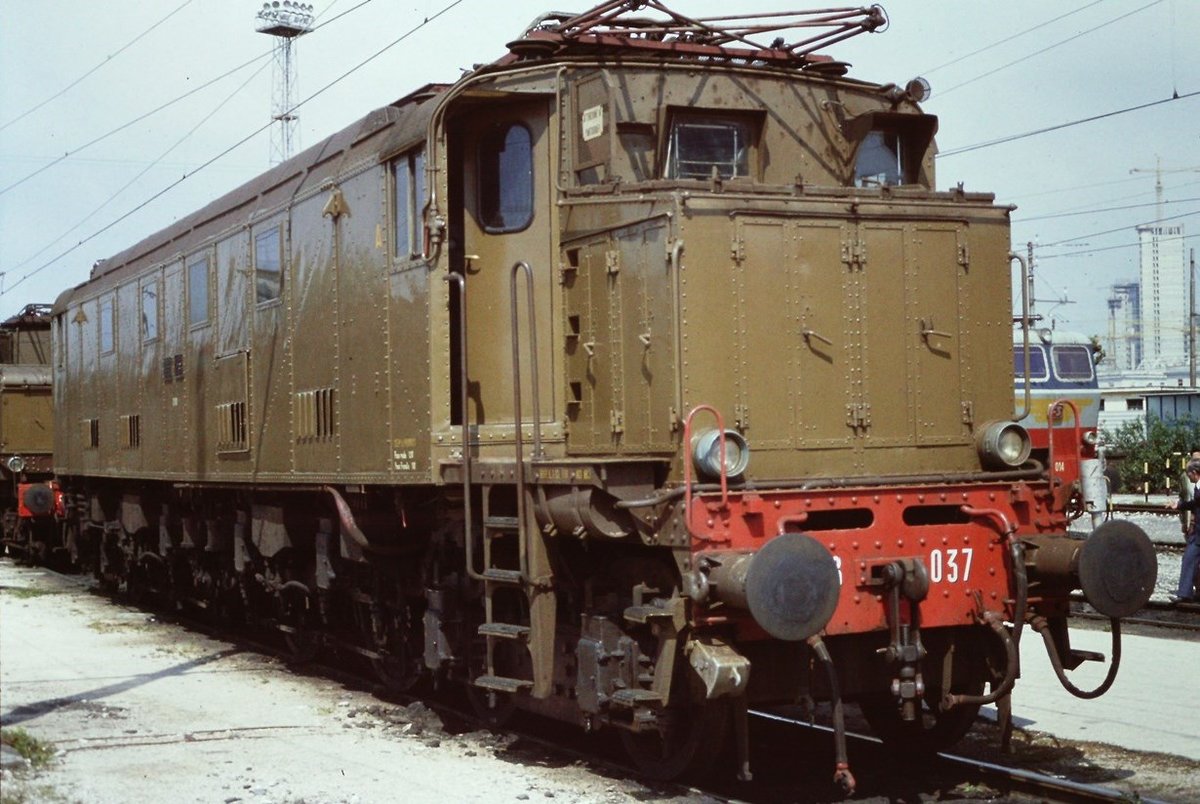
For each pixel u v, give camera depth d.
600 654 8.48
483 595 9.88
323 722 10.61
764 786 8.62
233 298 14.48
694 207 8.30
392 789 8.29
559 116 9.38
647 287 8.50
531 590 8.88
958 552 8.36
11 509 28.00
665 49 9.55
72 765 8.98
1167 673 12.45
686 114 9.23
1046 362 25.81
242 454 14.10
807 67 9.88
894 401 8.81
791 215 8.58
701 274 8.29
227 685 12.45
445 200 9.68
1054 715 10.71
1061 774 8.88
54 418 23.41
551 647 8.88
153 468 17.53
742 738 7.96
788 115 9.53
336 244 11.67
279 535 13.33
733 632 7.96
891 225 8.88
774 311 8.48
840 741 7.57
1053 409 9.02
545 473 8.63
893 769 9.04
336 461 11.63
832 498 8.09
